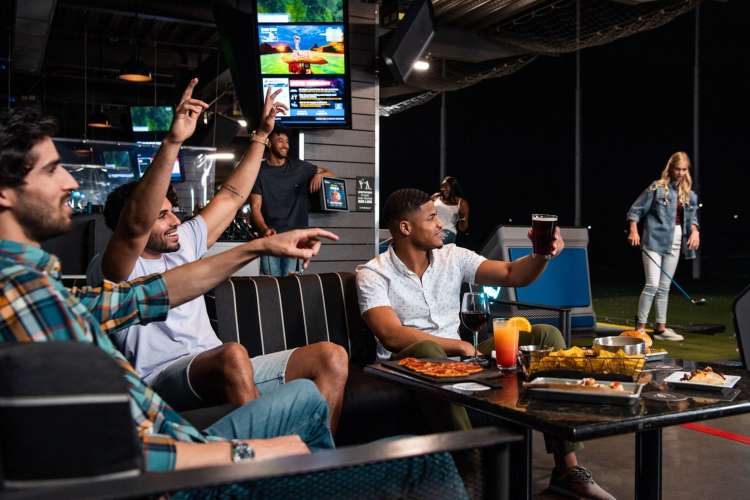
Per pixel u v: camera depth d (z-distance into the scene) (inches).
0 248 47.2
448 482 38.0
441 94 695.7
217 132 442.0
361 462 33.1
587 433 58.0
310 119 207.5
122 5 335.0
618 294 420.2
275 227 192.4
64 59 454.0
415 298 118.1
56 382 28.6
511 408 64.9
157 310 61.6
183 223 105.2
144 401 52.4
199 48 475.5
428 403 92.7
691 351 221.5
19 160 48.6
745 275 585.3
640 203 243.4
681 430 135.7
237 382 87.6
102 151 391.5
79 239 150.7
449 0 288.5
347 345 125.7
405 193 117.0
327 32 203.6
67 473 28.7
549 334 106.4
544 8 294.7
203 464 48.5
